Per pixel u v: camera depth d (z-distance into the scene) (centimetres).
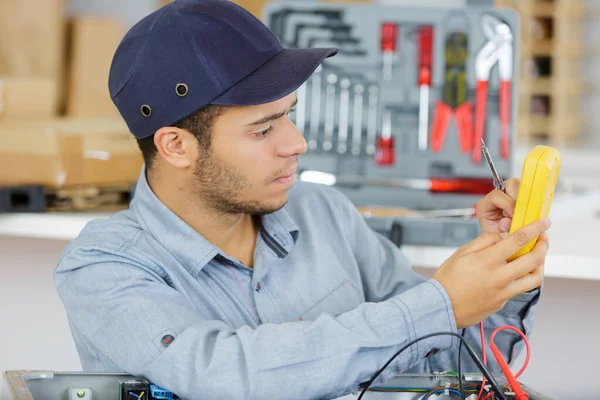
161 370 106
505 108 209
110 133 212
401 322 107
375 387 114
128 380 108
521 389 106
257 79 116
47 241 211
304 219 140
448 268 111
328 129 214
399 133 213
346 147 214
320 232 140
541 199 110
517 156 323
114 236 125
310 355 104
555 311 207
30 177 204
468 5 210
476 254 109
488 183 211
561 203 221
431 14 209
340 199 147
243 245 133
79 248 121
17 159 204
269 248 131
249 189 120
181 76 117
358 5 210
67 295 120
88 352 122
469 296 108
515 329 114
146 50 119
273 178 120
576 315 206
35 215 200
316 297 133
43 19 278
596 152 327
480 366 106
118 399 109
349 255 140
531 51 342
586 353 207
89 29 284
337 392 105
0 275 214
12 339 217
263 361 103
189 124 118
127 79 121
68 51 288
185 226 124
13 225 201
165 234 124
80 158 206
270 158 119
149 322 112
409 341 107
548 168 109
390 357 107
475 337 133
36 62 279
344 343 104
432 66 210
